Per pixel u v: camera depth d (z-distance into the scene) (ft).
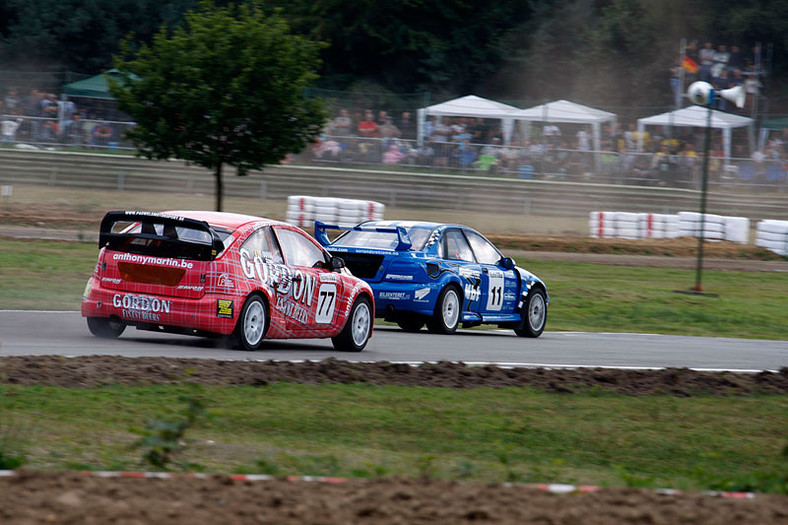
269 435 87.71
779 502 60.23
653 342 190.60
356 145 528.22
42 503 51.37
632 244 413.39
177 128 303.89
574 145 541.34
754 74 600.39
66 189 475.72
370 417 96.58
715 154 550.77
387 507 53.83
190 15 306.35
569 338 194.08
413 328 188.34
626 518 54.08
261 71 299.17
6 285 207.21
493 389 114.62
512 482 66.23
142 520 49.49
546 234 451.53
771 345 199.62
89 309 135.85
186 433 83.97
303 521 50.93
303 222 404.36
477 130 543.39
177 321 131.54
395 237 184.85
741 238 444.14
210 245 131.54
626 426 101.24
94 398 93.56
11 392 92.38
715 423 105.29
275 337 139.13
